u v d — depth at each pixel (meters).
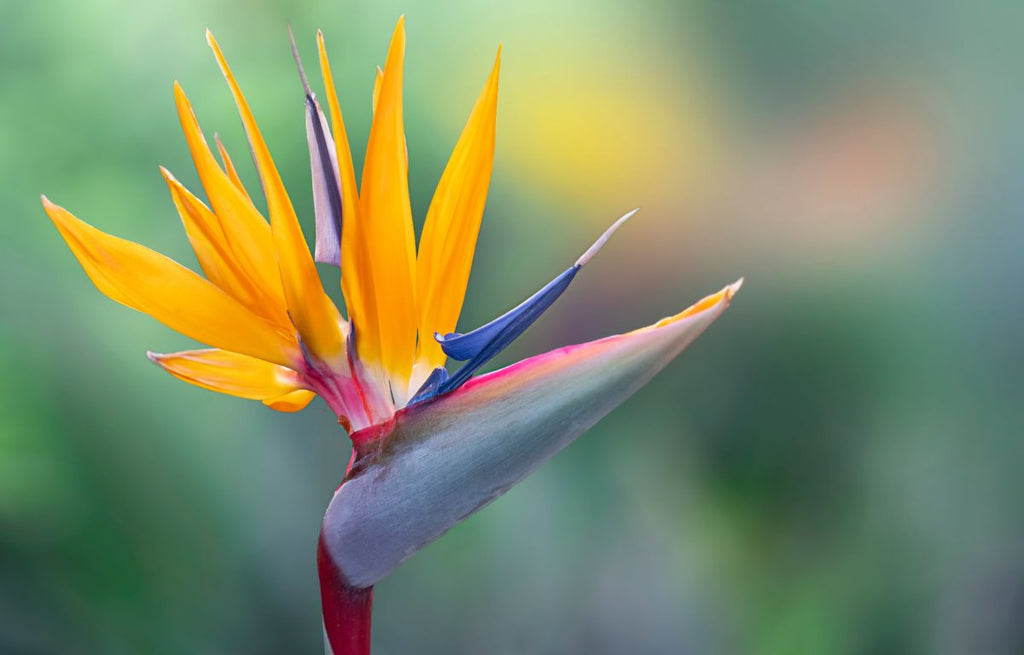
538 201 2.29
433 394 1.06
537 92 2.29
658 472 2.23
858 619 2.13
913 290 2.25
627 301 2.27
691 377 2.25
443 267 1.07
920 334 2.22
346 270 1.05
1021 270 2.21
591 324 2.26
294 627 2.03
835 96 2.31
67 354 1.95
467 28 2.29
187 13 2.17
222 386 1.08
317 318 1.05
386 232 1.06
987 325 2.21
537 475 2.18
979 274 2.23
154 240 2.11
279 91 2.17
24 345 1.94
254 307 1.07
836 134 2.32
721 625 2.12
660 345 1.05
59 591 1.91
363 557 1.05
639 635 2.09
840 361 2.24
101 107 2.12
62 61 2.11
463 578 2.09
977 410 2.21
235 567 2.01
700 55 2.31
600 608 2.10
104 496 1.93
